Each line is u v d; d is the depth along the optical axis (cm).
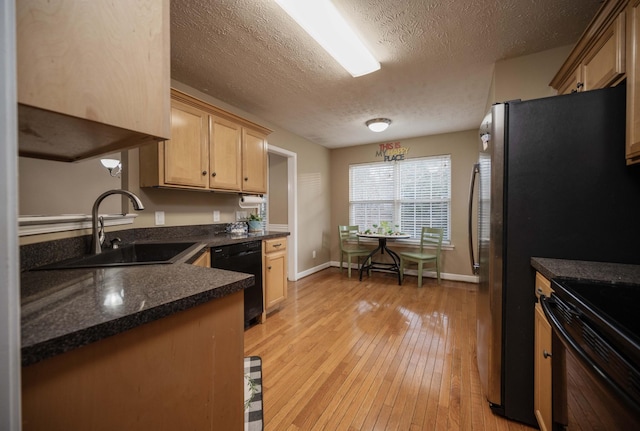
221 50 194
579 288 91
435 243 399
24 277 88
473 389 162
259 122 342
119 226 190
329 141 458
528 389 135
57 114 55
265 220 430
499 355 140
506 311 138
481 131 165
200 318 73
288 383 169
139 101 69
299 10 153
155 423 63
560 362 100
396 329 244
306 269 443
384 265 460
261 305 258
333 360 194
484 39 182
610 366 63
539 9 155
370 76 233
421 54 201
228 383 81
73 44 57
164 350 65
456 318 268
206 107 231
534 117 131
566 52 190
